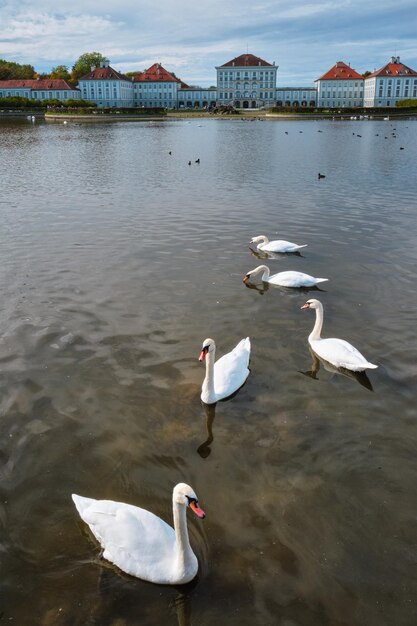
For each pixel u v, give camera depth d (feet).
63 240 60.95
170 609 18.71
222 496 23.45
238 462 25.43
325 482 24.23
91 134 246.47
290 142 194.70
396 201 82.94
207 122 375.45
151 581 19.47
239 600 18.98
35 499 23.35
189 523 22.07
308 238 63.31
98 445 26.53
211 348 28.94
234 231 66.18
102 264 52.54
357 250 58.34
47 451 26.08
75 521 22.31
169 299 43.83
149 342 36.32
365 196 87.40
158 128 299.79
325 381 32.01
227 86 639.35
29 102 471.21
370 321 39.93
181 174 114.62
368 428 27.76
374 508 22.88
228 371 31.45
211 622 18.29
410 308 42.27
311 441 26.81
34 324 38.75
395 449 26.25
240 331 38.37
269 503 23.08
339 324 39.50
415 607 18.74
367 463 25.36
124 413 28.89
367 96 631.15
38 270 50.55
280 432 27.50
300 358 34.76
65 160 140.77
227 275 50.08
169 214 74.69
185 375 32.42
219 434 27.35
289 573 19.93
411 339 36.88
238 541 21.22
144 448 26.35
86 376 32.19
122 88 618.44
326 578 19.75
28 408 29.19
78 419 28.35
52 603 18.90
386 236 63.62
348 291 46.19
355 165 126.82
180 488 18.69
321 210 77.46
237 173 115.55
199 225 68.69
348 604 18.84
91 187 98.17
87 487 23.97
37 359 33.99
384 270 51.57
